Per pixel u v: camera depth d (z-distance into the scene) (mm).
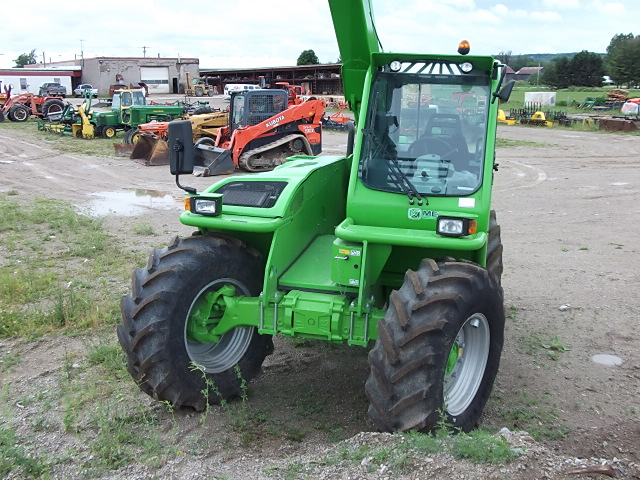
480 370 4602
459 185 4539
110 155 22875
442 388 4043
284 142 19016
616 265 8977
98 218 12039
